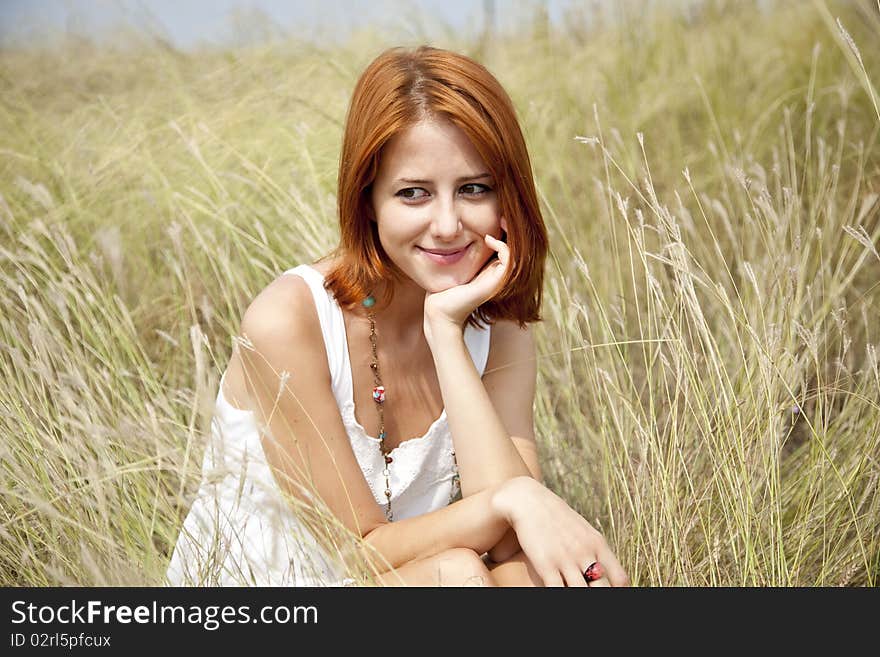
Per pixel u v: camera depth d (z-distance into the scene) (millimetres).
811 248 6367
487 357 4352
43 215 6363
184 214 6191
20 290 4680
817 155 7594
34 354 4805
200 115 7348
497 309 4102
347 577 3787
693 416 4715
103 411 4527
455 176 3609
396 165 3613
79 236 6449
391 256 3824
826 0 9109
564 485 5242
